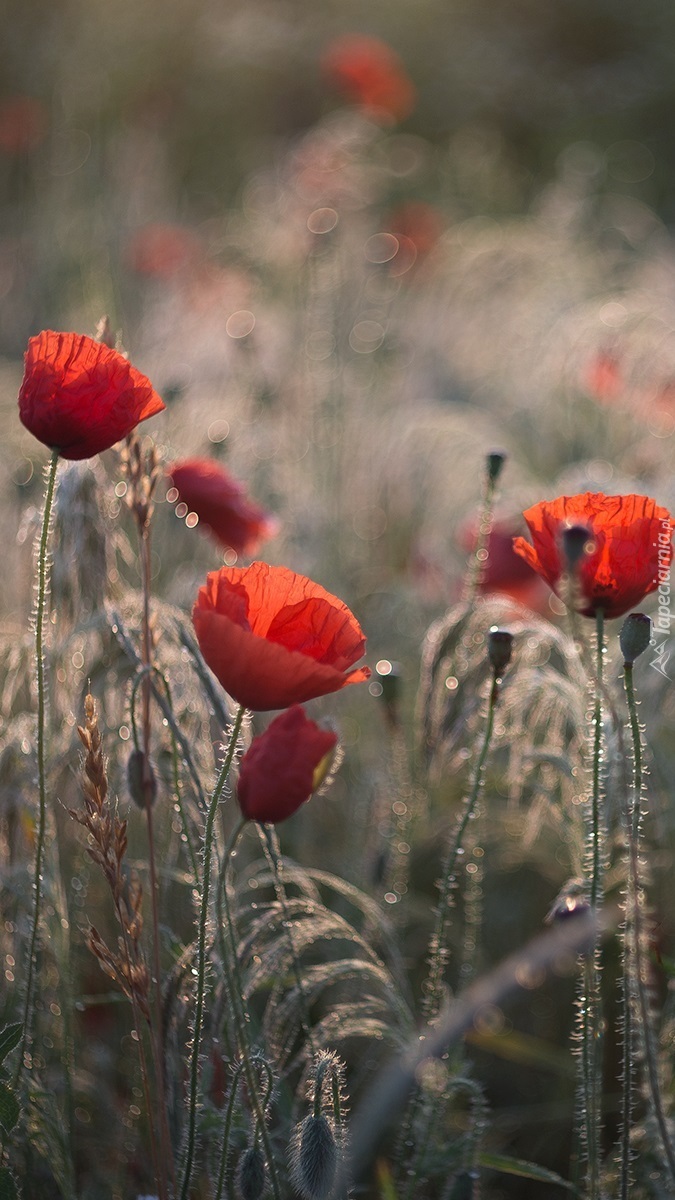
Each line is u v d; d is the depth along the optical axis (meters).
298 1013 1.61
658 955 1.54
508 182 4.94
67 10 4.88
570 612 1.45
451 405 2.54
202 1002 1.47
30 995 1.54
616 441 2.41
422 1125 1.58
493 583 1.76
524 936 1.78
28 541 1.70
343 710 1.87
